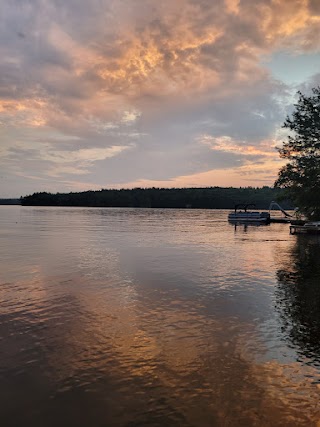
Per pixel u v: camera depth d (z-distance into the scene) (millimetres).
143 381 6812
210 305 11977
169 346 8461
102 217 98000
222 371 7223
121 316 10711
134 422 5598
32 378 6891
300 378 6953
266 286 14867
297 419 5668
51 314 10859
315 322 10289
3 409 5906
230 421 5613
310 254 25250
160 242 33688
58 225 62062
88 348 8305
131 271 18156
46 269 18641
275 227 60031
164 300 12555
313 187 45406
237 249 28188
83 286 14688
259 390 6496
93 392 6418
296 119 47781
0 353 7984
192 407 5977
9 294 13297
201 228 56031
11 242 33312
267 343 8695
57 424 5551
